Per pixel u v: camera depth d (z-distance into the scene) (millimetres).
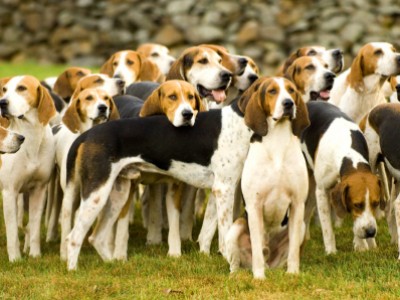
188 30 31469
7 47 33906
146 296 10930
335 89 15969
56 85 17094
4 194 13219
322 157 12898
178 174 12781
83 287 11422
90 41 33125
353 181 11977
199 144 12586
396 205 12461
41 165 13383
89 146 12586
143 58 17625
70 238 12516
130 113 14109
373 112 13289
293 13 30688
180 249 13297
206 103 14539
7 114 13141
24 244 14492
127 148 12656
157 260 12711
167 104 12852
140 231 15320
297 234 11562
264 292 10906
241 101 12164
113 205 13016
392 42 29047
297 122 11398
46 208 15742
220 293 10922
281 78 11477
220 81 14195
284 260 12078
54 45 33625
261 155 11430
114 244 13641
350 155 12508
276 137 11383
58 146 13992
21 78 13312
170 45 31531
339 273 11641
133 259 12883
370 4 29922
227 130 12469
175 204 13273
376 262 12141
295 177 11398
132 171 12828
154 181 13391
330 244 13062
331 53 16312
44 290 11328
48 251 13945
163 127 12742
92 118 13727
